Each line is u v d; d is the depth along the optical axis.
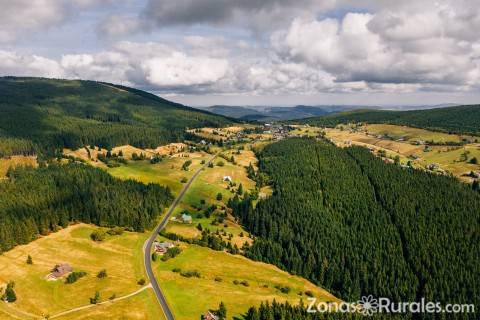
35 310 150.12
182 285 174.38
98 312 148.38
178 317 148.75
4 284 164.12
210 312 150.88
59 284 168.50
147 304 156.25
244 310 157.75
